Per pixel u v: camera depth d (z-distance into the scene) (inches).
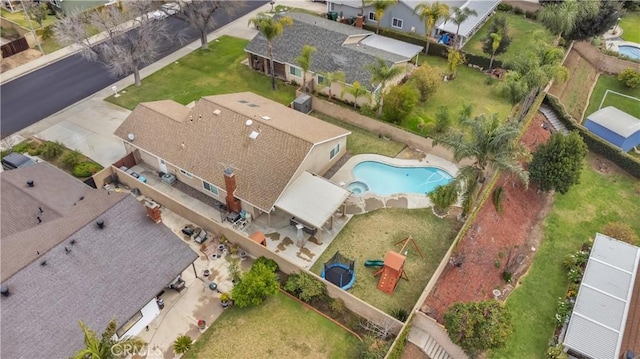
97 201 1207.6
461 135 1342.3
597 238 1348.4
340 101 1974.7
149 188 1440.7
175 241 1170.0
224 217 1427.2
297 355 1083.3
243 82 2084.2
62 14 2340.1
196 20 2202.3
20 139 1691.7
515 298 1263.5
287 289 1198.9
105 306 1012.5
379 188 1556.3
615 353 1045.2
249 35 2450.8
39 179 1314.0
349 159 1670.8
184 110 1678.2
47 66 2130.9
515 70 1825.8
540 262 1370.6
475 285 1268.5
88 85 2021.4
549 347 1113.4
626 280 1211.2
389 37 2373.3
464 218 1422.2
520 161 1628.9
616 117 1819.6
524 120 1763.0
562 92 2073.1
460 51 2249.0
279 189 1359.5
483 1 2591.0
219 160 1444.4
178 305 1182.9
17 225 1165.1
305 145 1414.9
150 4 2101.4
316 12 2706.7
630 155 1753.2
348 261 1262.3
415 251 1343.5
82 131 1749.5
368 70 1892.2
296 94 1979.6
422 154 1697.8
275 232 1386.6
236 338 1115.3
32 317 944.3
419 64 2244.1
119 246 1104.2
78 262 1043.9
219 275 1256.8
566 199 1593.3
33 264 1000.9
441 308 1182.9
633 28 2679.6
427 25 2223.2
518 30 2551.7
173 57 2249.0
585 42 2367.1
